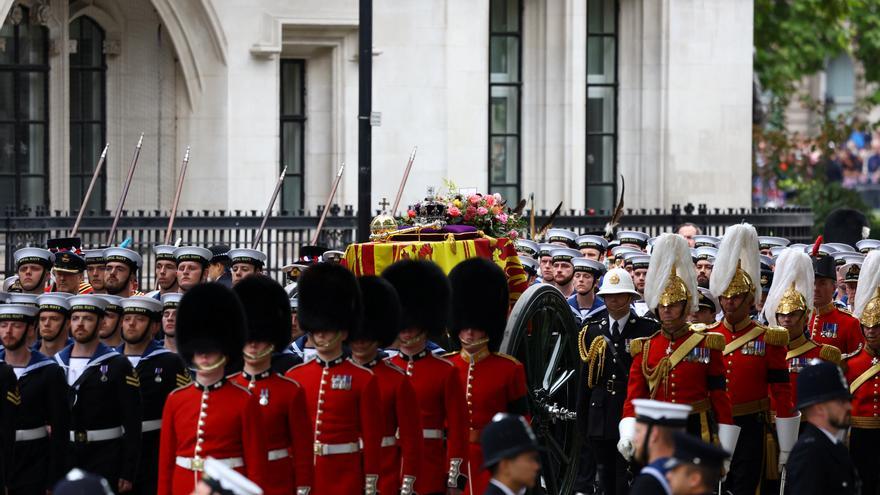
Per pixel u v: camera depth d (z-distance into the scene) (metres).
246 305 48.62
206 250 68.00
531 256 77.06
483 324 54.00
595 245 79.06
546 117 128.75
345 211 105.12
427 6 119.69
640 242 82.88
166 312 58.00
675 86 129.75
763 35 172.38
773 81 172.25
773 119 174.75
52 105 110.94
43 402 55.38
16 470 55.38
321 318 50.00
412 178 119.88
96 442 55.41
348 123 117.75
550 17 128.62
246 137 114.00
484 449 39.06
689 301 55.56
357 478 50.16
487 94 122.81
